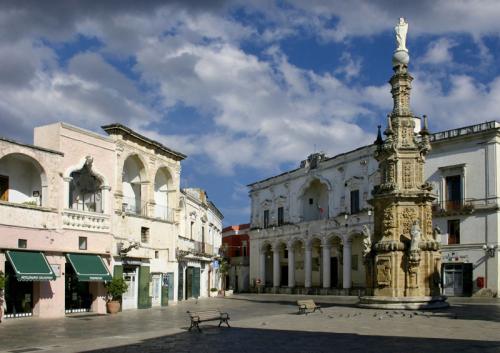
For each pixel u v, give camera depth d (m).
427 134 31.42
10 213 30.08
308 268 63.41
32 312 31.41
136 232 40.19
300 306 29.41
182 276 50.16
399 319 24.72
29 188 33.28
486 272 46.91
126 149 39.41
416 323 23.09
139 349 17.89
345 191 58.53
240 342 18.97
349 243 57.06
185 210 52.06
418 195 30.34
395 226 30.44
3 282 28.14
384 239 30.64
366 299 30.98
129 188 42.28
